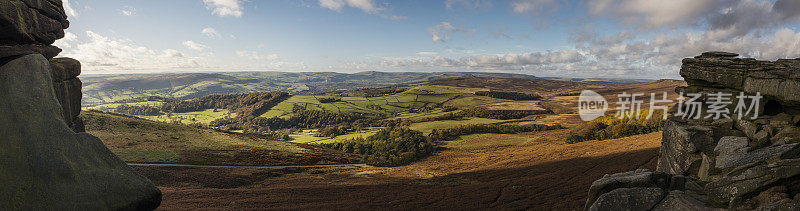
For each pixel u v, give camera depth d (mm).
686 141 16938
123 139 76312
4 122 6965
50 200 6758
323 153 95438
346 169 75125
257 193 42281
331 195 40750
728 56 18609
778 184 8445
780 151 11109
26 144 7004
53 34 11055
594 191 11297
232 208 32094
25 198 6586
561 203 26188
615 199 10086
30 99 7508
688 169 16266
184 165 64750
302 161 82125
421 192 40625
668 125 20594
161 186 49156
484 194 35188
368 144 107625
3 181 6500
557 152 64750
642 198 9898
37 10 9977
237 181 55812
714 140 16609
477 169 60625
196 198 38219
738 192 8844
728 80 17969
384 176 62312
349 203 34406
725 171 12383
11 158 6750
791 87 14898
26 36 9250
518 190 35469
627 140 63688
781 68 15812
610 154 50531
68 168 7129
